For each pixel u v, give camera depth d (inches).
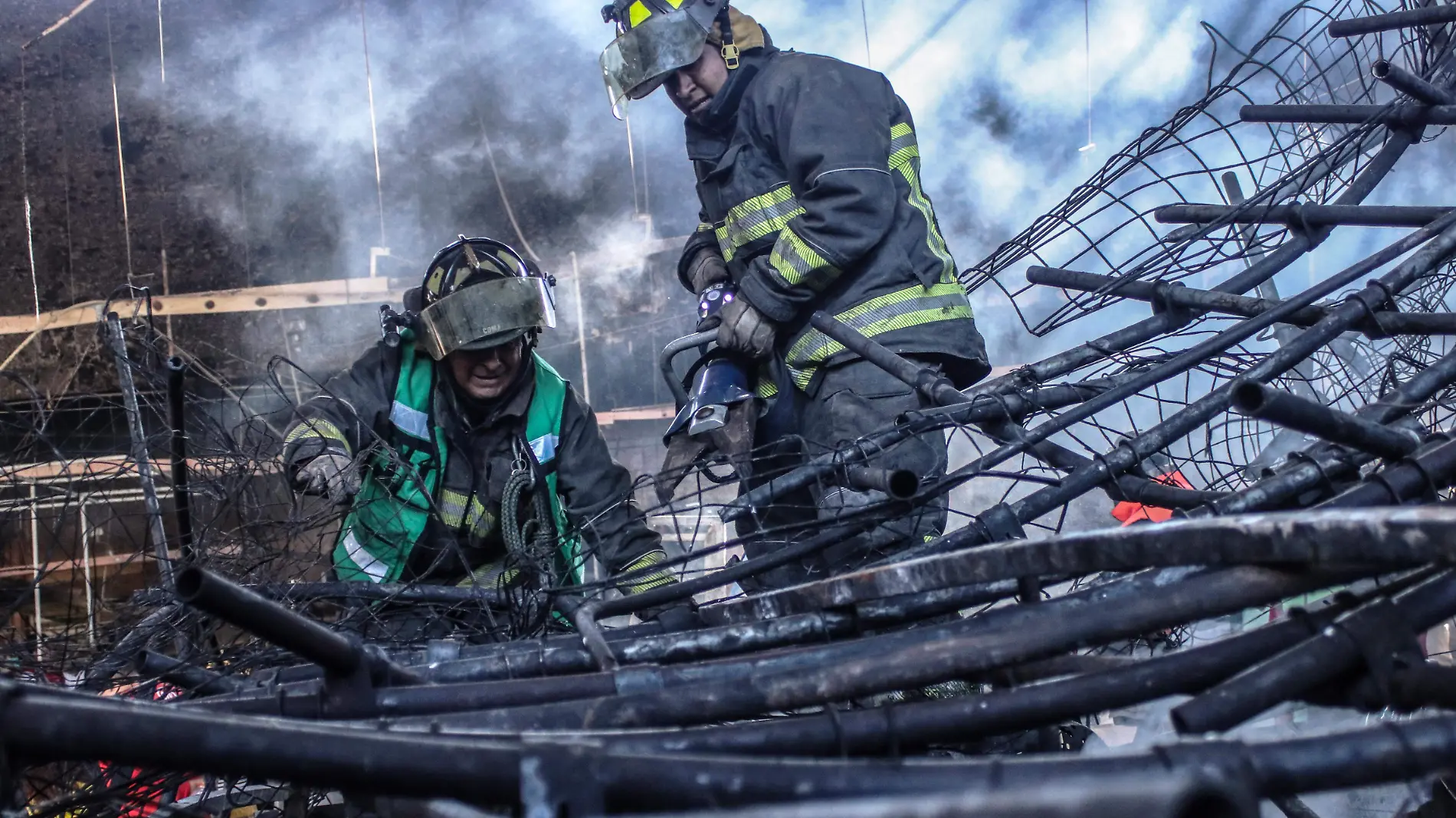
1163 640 79.0
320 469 93.4
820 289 105.3
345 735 40.2
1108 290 110.7
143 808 65.7
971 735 48.5
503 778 39.1
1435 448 55.2
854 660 52.7
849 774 38.3
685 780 38.0
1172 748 37.6
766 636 65.2
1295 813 78.3
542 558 96.9
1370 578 55.2
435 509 100.3
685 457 108.8
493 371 105.2
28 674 78.2
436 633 97.7
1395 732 38.1
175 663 72.4
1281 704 44.7
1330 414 56.8
